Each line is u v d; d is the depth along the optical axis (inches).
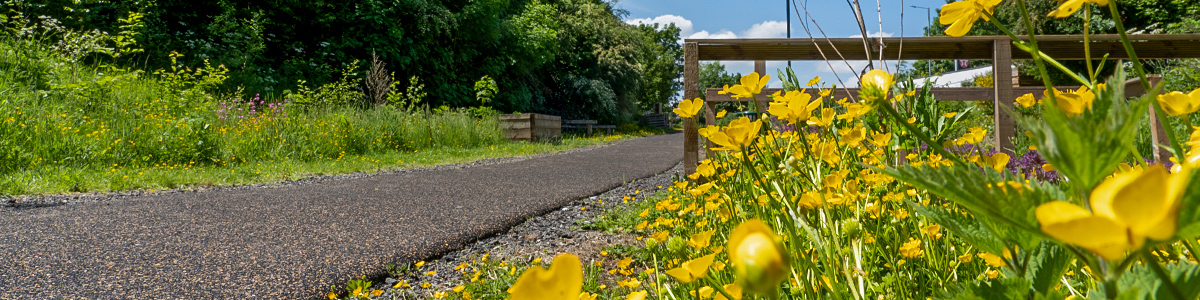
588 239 116.2
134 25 360.2
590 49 912.9
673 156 354.6
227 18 450.3
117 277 84.6
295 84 463.8
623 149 441.4
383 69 476.7
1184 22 374.6
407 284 83.4
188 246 103.0
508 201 159.2
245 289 81.4
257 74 450.0
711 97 148.3
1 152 179.3
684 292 43.6
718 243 56.6
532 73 788.6
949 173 12.4
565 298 8.0
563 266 8.1
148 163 222.2
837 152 57.9
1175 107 17.4
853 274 38.6
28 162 185.9
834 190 43.2
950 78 689.6
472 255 105.0
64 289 79.1
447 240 112.0
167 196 160.6
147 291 79.4
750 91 44.7
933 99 79.5
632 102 1023.0
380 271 92.4
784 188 49.8
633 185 201.5
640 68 999.0
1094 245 6.3
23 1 339.9
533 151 392.5
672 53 1598.2
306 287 83.4
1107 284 10.5
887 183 52.2
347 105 404.5
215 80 346.6
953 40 143.6
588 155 365.1
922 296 35.1
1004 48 142.6
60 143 201.2
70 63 306.7
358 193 172.6
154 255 96.6
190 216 130.3
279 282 84.7
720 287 30.6
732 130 31.0
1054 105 10.0
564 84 859.4
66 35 317.7
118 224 119.6
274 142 282.8
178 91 320.2
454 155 332.8
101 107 261.6
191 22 455.2
